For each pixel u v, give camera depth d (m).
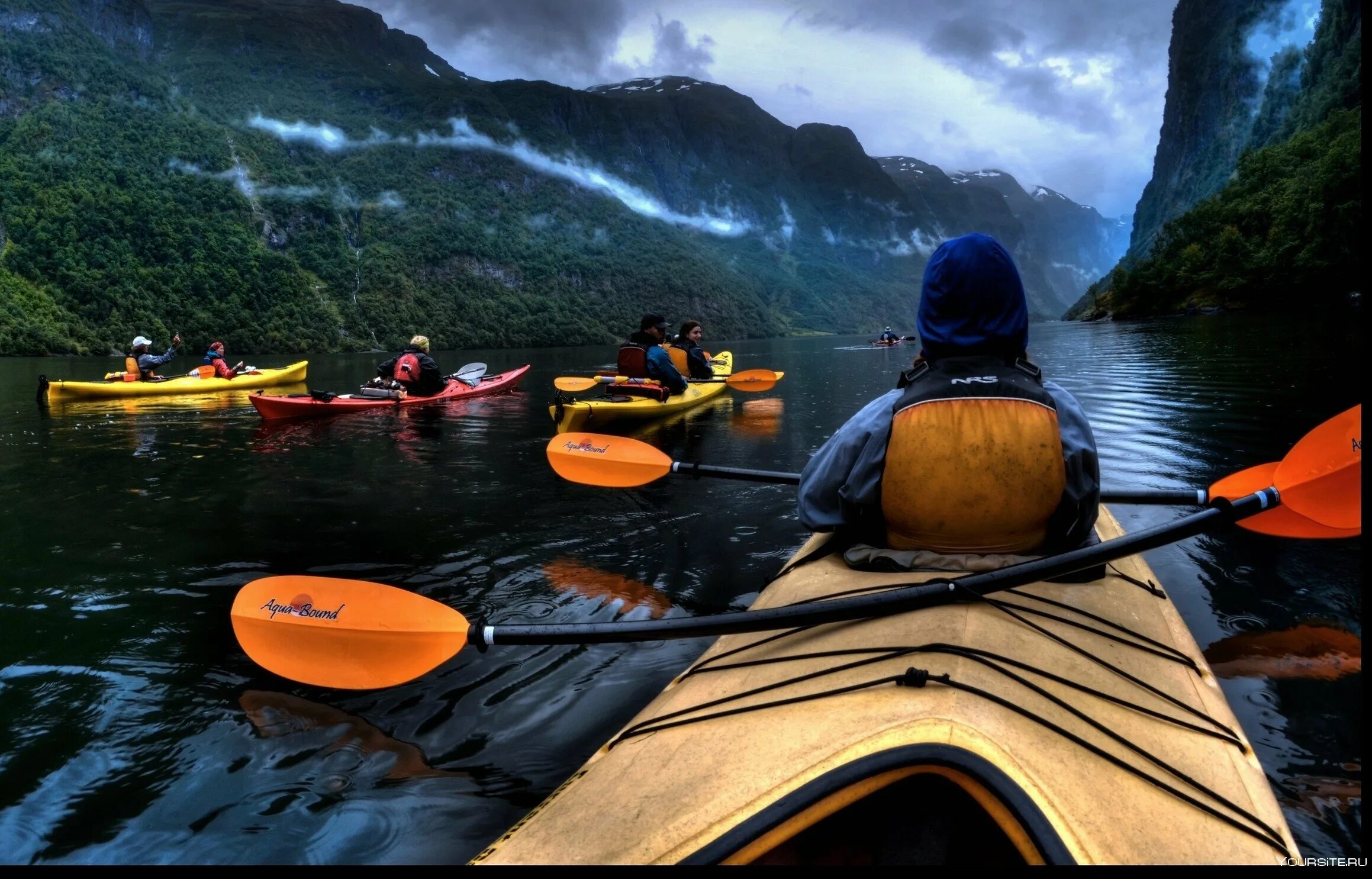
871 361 26.27
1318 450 2.33
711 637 3.00
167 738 2.33
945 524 2.18
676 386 10.23
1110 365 15.18
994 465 2.08
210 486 6.04
